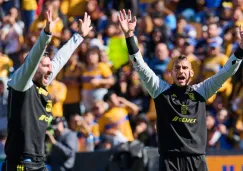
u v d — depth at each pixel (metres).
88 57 29.08
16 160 15.71
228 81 28.16
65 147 23.56
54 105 28.62
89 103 29.05
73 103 29.16
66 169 23.48
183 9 33.31
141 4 33.84
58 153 23.45
